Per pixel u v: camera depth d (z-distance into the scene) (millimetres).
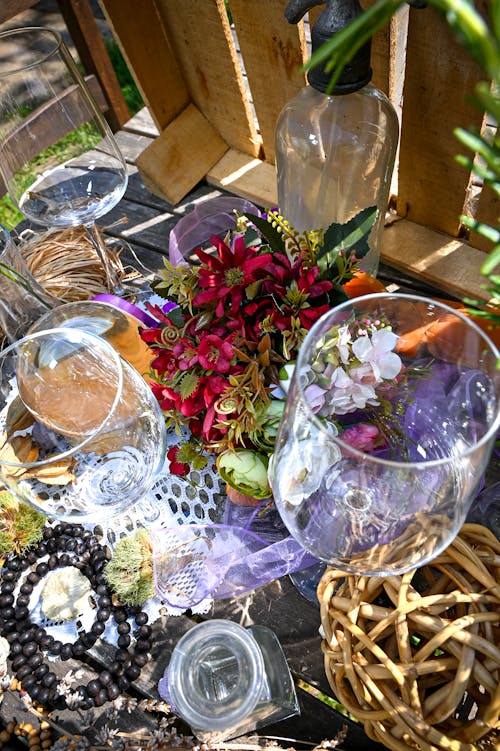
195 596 540
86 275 747
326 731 509
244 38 710
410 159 684
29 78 615
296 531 449
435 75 595
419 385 478
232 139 846
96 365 515
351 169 655
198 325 495
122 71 1749
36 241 774
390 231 750
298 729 514
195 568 547
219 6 686
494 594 432
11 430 572
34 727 523
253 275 493
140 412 507
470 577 459
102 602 543
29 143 639
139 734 503
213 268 495
